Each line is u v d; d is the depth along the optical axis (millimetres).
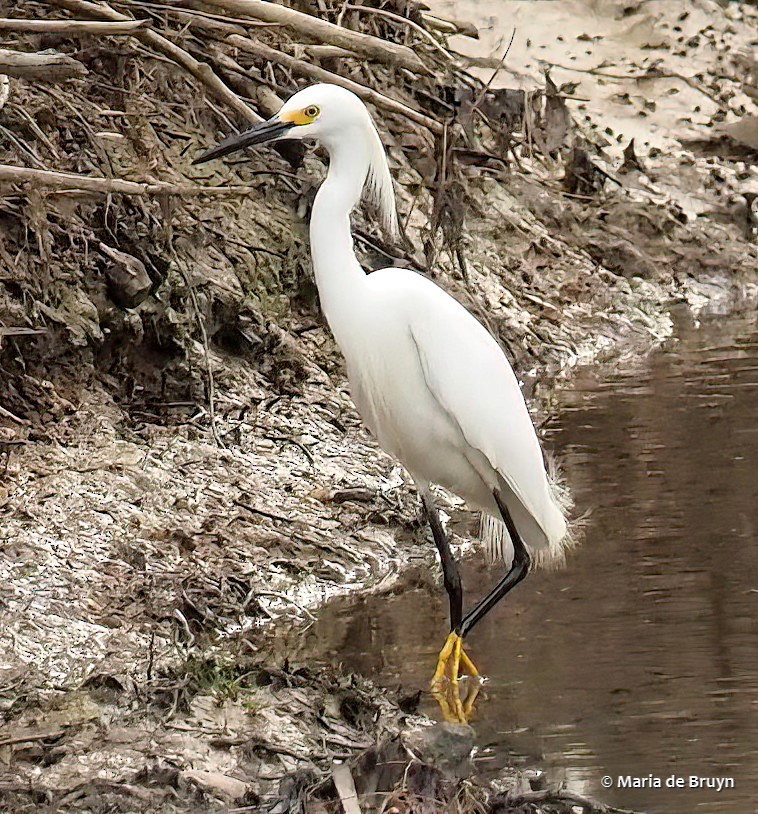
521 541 9812
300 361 14133
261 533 11312
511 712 8844
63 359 12531
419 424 9805
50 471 11492
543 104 16000
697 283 18984
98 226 13109
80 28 10391
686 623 10023
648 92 22859
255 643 9961
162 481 11695
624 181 20422
